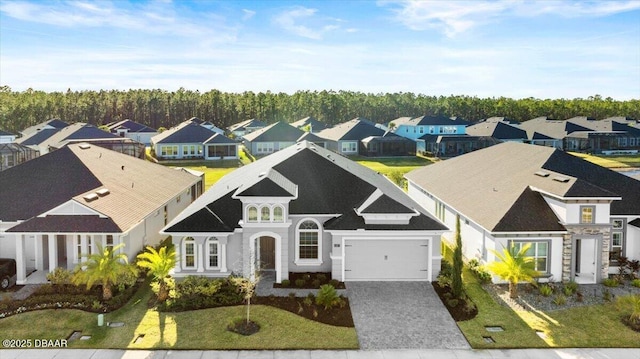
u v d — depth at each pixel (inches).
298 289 956.0
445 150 3427.7
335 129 3927.2
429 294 944.9
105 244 1006.4
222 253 992.9
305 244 1039.6
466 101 6761.8
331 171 1149.1
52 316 828.6
